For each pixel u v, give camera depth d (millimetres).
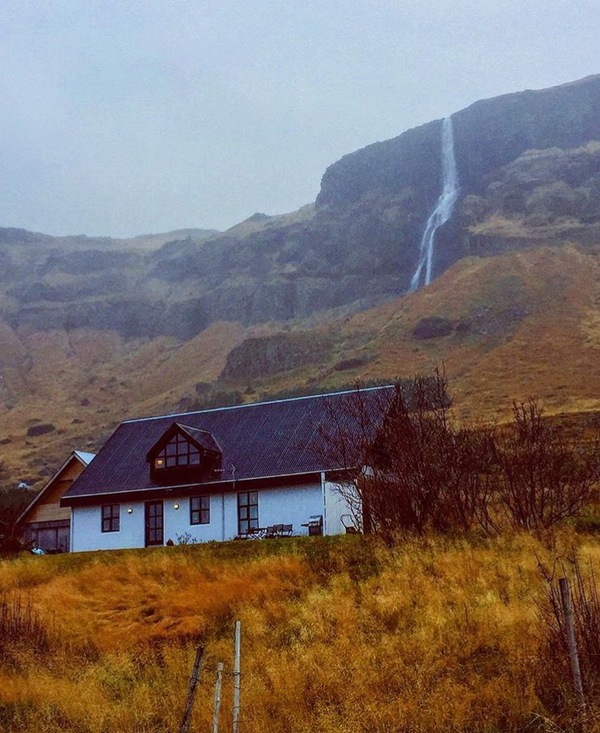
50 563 30078
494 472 28391
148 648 20453
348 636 18969
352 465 29922
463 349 138250
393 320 167750
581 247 186625
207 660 18875
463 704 14609
